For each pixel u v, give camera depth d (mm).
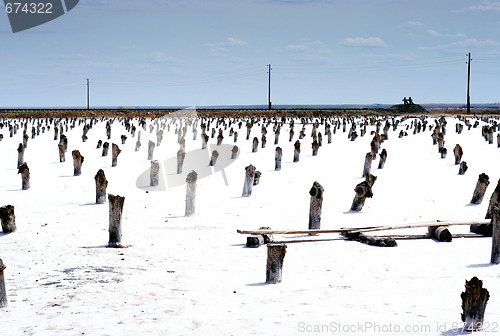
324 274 9562
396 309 7180
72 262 10578
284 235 13039
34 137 48062
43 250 11695
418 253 11078
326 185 21156
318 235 12984
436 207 16188
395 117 93125
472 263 10148
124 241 12562
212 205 17297
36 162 30094
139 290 8609
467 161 27500
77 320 7031
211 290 8609
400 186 20344
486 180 16406
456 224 12695
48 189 20984
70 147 38750
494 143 38594
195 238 12867
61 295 8266
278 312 7254
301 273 9688
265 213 15953
